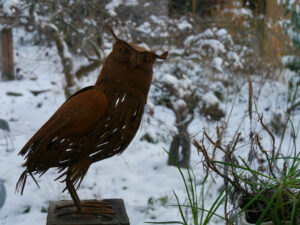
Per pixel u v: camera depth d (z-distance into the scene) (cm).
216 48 419
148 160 436
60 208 182
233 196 187
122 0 412
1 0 400
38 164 159
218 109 406
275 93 594
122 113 159
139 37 457
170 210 330
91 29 455
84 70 443
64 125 155
